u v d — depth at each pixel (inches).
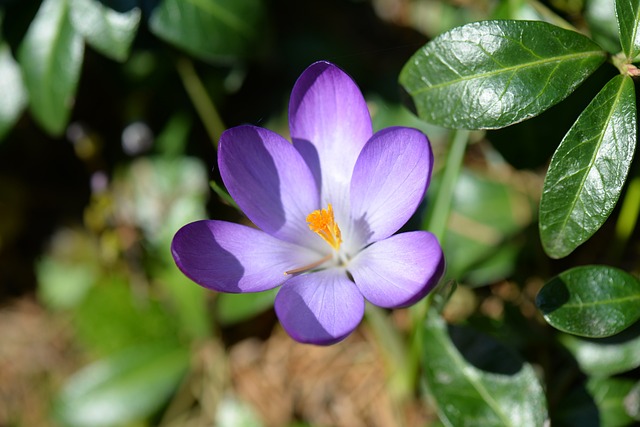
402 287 10.7
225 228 11.0
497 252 13.6
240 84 14.6
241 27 13.6
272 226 11.3
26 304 15.7
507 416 11.9
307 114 11.3
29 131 15.5
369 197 11.2
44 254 15.7
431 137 14.1
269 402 14.3
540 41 11.0
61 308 15.5
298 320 10.8
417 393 13.4
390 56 14.8
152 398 14.5
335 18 15.2
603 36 12.5
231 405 14.3
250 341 14.7
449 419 12.0
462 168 14.1
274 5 15.0
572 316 11.1
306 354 14.4
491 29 11.1
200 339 14.7
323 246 11.5
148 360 14.7
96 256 15.4
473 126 11.2
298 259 11.3
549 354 12.7
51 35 13.4
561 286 11.2
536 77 11.0
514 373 12.0
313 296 11.0
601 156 10.8
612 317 11.1
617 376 12.4
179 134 14.9
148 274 15.0
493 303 13.5
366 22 15.2
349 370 14.1
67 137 15.2
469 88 11.2
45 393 15.1
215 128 14.7
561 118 12.6
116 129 15.2
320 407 14.0
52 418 14.6
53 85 13.5
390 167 11.0
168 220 14.8
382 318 13.0
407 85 11.5
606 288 11.1
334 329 10.7
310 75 11.1
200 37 13.6
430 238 10.5
